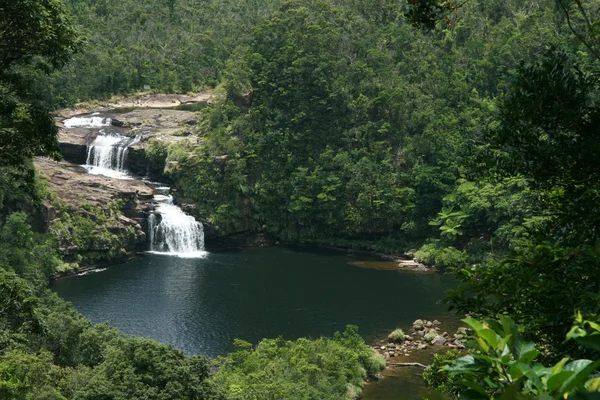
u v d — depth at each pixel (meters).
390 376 42.06
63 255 63.12
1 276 21.23
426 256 69.06
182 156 78.38
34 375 27.53
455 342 47.50
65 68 101.12
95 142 84.50
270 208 80.50
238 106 86.25
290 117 83.25
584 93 11.52
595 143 11.15
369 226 76.75
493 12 99.31
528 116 11.61
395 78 84.12
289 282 61.59
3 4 18.61
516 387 2.87
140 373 30.22
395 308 54.50
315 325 50.34
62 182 71.50
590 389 3.00
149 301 54.62
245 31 125.00
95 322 49.12
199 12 135.25
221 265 67.62
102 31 117.31
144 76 111.75
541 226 12.38
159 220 73.94
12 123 21.55
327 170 79.94
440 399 2.84
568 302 8.49
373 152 80.12
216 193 77.56
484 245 69.62
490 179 12.59
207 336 47.44
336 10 95.25
